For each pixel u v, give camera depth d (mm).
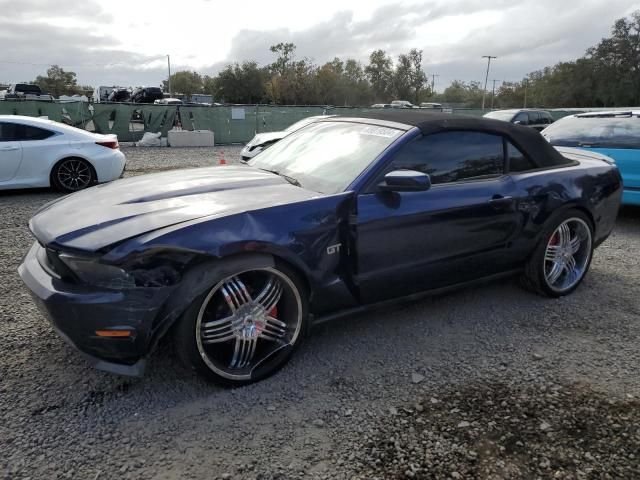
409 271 3240
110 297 2398
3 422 2447
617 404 2668
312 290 2900
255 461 2227
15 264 4691
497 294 4160
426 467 2201
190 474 2145
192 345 2564
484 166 3588
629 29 63594
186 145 19234
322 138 3744
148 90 41781
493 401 2686
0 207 7344
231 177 3416
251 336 2771
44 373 2875
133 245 2404
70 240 2498
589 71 66875
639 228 6488
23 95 36250
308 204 2854
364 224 2996
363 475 2152
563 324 3629
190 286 2484
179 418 2510
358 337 3395
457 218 3344
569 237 4094
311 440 2369
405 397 2717
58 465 2180
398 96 79000
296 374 2926
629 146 6289
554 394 2754
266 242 2650
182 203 2850
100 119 18812
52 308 2461
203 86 96438
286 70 65625
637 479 2141
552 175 3867
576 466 2215
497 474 2164
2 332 3336
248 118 20891
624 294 4207
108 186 3361
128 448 2295
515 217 3645
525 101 86125
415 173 2924
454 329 3533
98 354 2508
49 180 8391
